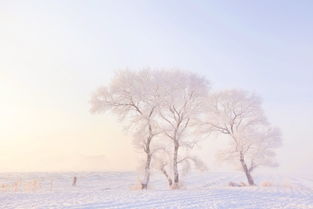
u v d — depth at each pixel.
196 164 27.19
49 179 44.88
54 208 13.80
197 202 16.89
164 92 27.48
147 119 26.61
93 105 28.31
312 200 19.03
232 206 15.75
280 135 33.56
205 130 33.72
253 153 32.69
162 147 26.91
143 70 28.83
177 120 28.20
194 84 29.33
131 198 18.08
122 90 27.59
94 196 19.12
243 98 34.50
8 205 14.78
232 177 55.34
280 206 16.20
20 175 60.00
